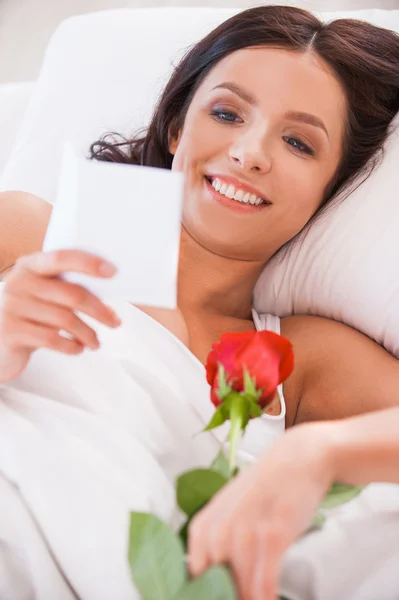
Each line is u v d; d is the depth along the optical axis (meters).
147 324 0.95
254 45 0.99
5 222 1.06
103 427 0.81
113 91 1.38
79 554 0.72
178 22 1.42
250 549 0.49
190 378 0.94
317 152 1.01
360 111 1.05
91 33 1.45
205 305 1.08
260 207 0.99
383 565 0.78
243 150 0.95
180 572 0.52
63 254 0.59
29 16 1.98
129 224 0.58
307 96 0.97
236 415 0.60
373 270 1.06
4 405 0.80
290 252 1.12
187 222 1.02
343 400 1.04
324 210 1.09
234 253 1.04
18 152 1.41
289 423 1.05
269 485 0.52
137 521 0.53
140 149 1.22
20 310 0.70
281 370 0.65
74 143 1.36
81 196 0.58
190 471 0.57
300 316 1.16
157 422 0.86
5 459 0.76
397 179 1.08
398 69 1.06
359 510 0.82
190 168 1.00
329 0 1.65
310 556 0.76
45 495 0.73
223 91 0.98
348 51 1.01
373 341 1.10
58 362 0.86
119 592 0.71
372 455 0.58
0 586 0.71
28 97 1.63
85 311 0.66
